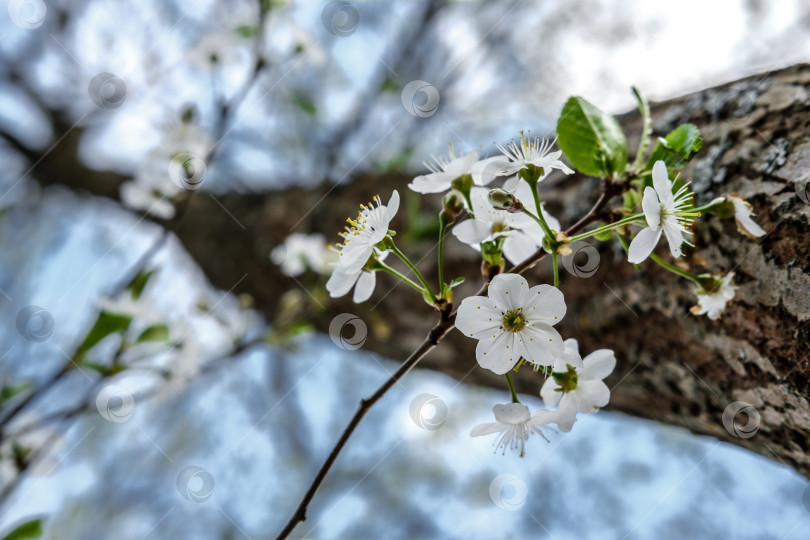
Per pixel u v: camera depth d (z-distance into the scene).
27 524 0.40
